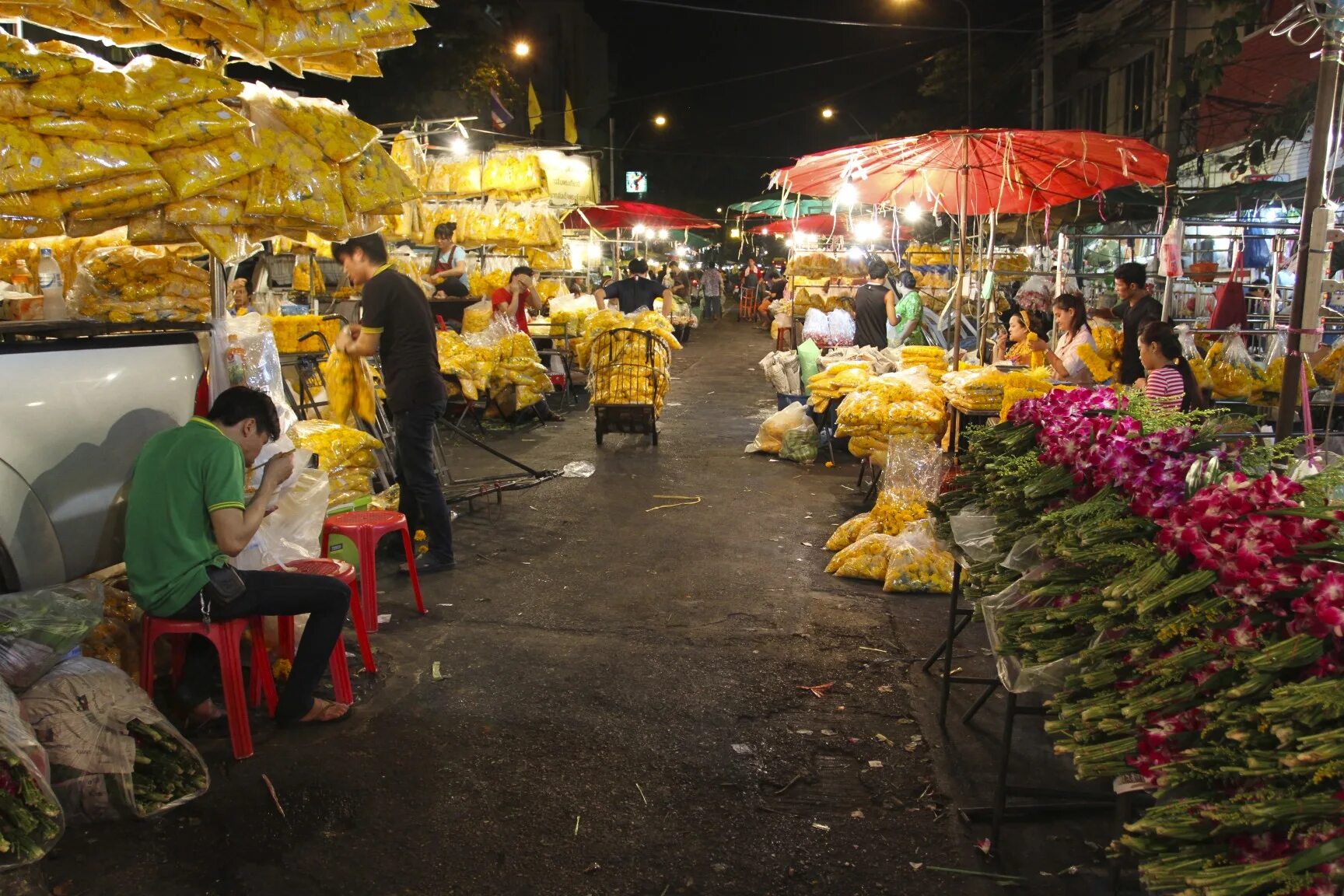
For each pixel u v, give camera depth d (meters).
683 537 6.68
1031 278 10.67
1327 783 1.75
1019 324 7.69
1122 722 2.26
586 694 4.24
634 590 5.60
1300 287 3.90
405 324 5.66
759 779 3.56
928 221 14.44
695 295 35.69
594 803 3.38
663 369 9.98
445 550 5.94
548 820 3.28
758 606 5.34
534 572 5.89
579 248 18.94
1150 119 18.98
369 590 4.89
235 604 3.55
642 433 10.11
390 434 6.99
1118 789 2.24
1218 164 14.98
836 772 3.62
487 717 4.01
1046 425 3.12
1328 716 1.77
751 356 20.34
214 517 3.48
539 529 6.86
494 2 24.23
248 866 3.00
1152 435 2.64
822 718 4.05
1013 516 3.14
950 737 3.88
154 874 2.94
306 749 3.72
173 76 3.82
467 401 10.65
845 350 9.87
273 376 5.18
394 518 5.00
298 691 3.82
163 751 3.35
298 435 5.39
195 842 3.11
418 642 4.80
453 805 3.36
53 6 3.74
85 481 3.72
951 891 2.93
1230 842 1.86
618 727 3.93
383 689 4.25
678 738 3.85
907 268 12.65
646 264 10.82
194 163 3.79
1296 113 10.63
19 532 3.48
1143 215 12.78
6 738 2.59
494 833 3.20
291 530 4.57
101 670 3.29
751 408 12.84
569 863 3.05
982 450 3.51
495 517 7.16
